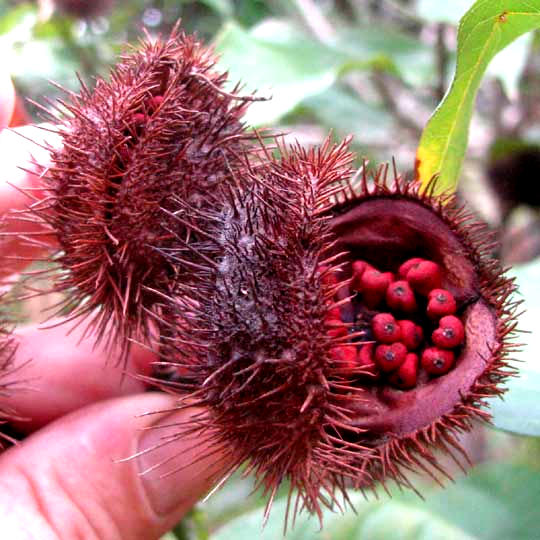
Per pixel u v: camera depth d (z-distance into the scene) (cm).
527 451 20
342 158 11
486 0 11
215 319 10
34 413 13
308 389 10
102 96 12
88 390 13
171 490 11
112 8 26
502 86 20
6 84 14
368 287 12
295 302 10
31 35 26
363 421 11
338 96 23
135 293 12
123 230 12
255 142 14
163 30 31
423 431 10
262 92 18
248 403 10
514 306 11
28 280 14
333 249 12
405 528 15
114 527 11
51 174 12
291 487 11
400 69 19
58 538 10
